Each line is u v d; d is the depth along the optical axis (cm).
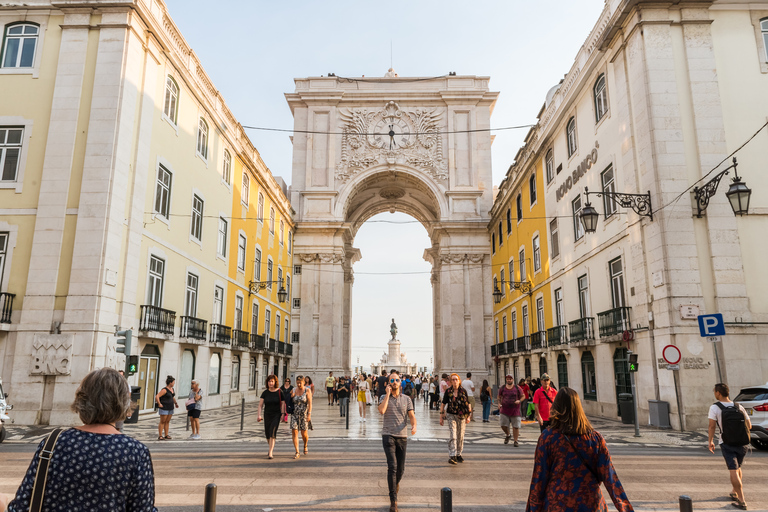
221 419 1391
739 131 1193
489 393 1413
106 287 1167
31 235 1195
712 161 1175
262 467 666
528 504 259
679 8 1248
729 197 959
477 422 1389
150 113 1366
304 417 768
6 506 170
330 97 3234
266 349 2375
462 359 2973
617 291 1384
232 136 1997
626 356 1310
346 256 3816
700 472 637
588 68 1518
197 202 1692
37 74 1274
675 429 1084
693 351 1081
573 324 1633
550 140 1931
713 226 1145
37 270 1166
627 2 1243
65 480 168
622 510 240
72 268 1155
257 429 1158
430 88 3278
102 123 1230
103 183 1198
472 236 3109
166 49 1441
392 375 512
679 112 1202
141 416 1291
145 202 1338
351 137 3231
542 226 2034
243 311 2142
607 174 1446
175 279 1504
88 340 1122
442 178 3180
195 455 768
